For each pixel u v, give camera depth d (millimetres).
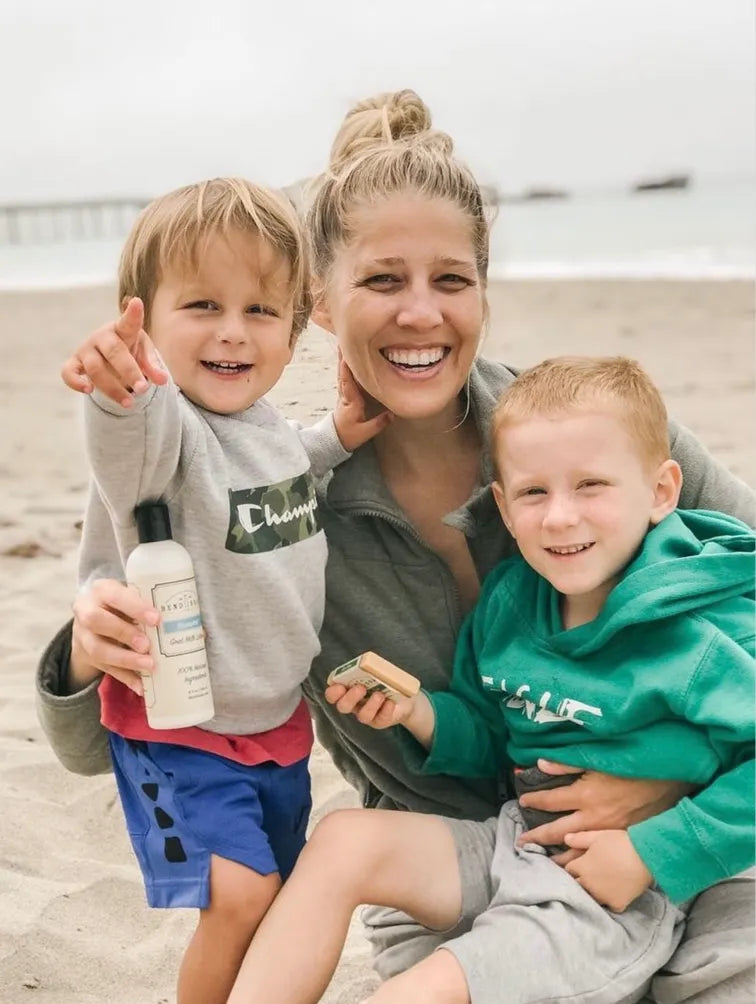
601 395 1861
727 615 1770
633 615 1766
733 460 5426
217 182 1900
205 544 1761
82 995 2092
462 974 1587
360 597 2090
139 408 1567
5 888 2404
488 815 2111
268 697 1842
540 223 27859
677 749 1724
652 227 24344
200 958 1762
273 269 1862
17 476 6094
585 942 1640
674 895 1669
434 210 1938
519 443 1873
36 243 45250
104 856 2592
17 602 4180
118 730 1823
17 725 3213
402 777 2129
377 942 2049
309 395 2363
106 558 1854
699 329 10086
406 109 2250
